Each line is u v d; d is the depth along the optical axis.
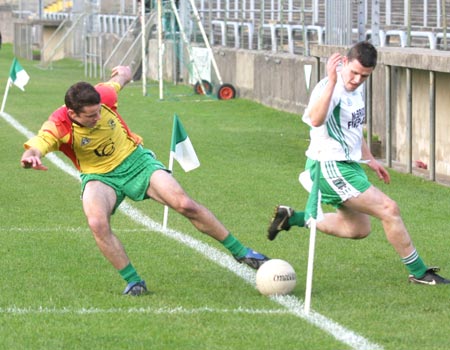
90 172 14.46
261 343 11.77
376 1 32.38
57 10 102.38
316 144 14.67
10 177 25.72
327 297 14.02
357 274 15.58
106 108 14.34
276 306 13.50
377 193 14.52
